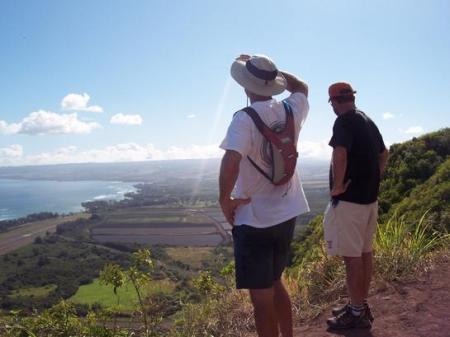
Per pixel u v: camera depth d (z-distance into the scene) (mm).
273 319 2539
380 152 3434
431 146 12633
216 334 4055
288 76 2961
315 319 4055
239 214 2555
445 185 8781
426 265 4520
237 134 2404
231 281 4715
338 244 3299
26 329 3705
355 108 3291
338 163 3176
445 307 3639
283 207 2562
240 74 2604
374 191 3299
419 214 8367
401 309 3719
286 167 2490
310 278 4828
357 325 3441
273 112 2539
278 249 2619
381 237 4852
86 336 3703
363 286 3434
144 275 3914
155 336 3801
